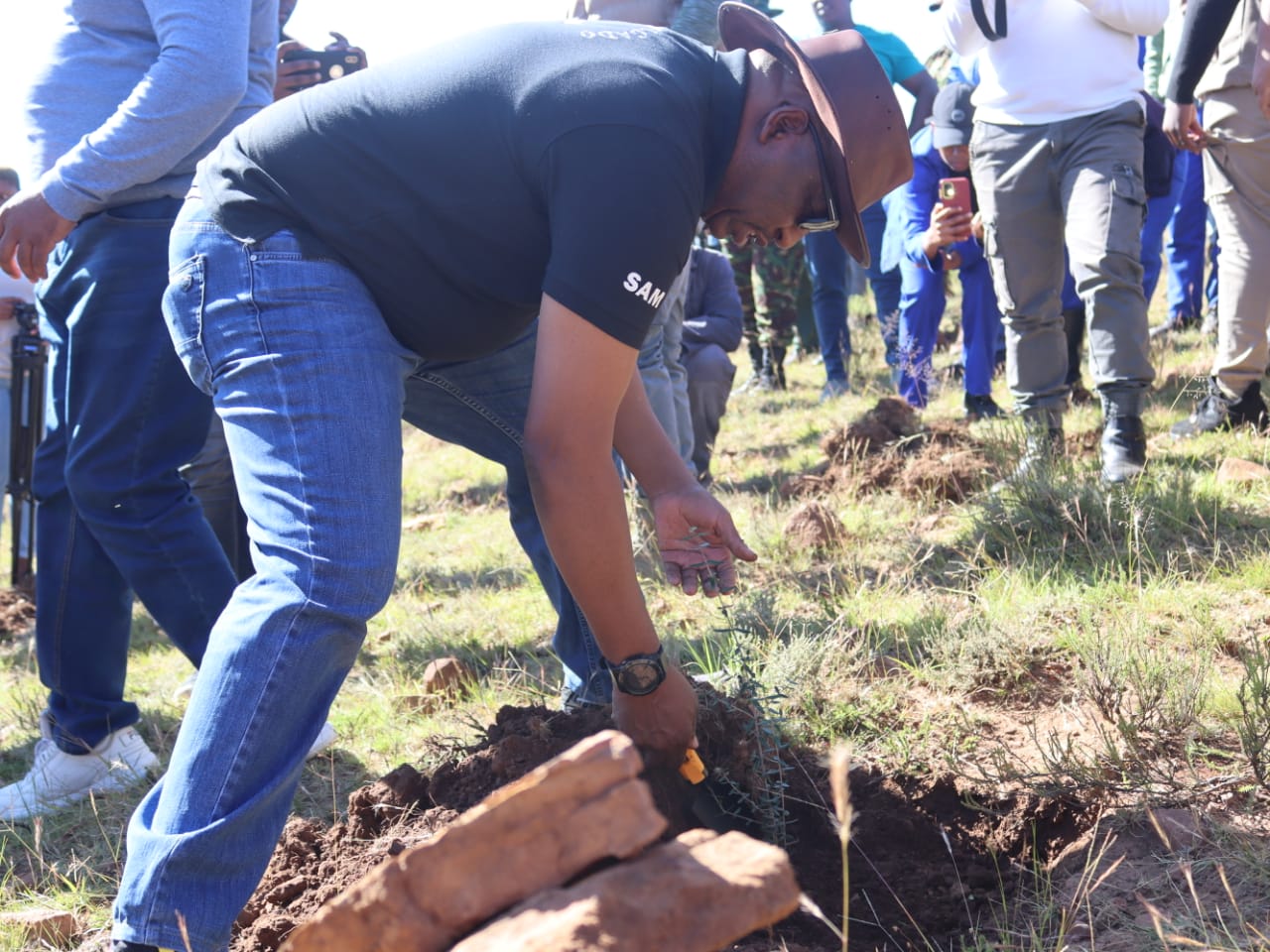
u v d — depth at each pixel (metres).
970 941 2.23
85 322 2.96
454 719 3.37
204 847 1.81
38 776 3.21
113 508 3.00
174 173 2.95
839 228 2.08
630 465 2.59
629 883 1.33
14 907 2.61
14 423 5.10
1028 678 3.08
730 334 6.08
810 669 3.12
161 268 2.96
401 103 2.00
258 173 2.05
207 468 4.19
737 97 2.01
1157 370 6.52
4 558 7.50
